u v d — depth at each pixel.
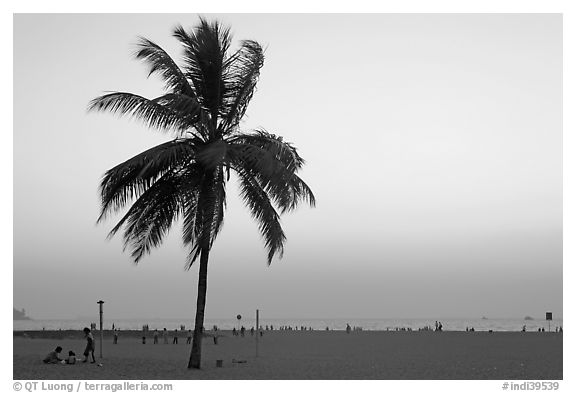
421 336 68.38
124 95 24.59
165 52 25.62
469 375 26.42
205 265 27.19
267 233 26.75
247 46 27.16
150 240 27.28
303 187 26.69
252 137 26.48
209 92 26.78
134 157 24.67
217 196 25.59
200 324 27.47
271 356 37.34
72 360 30.42
